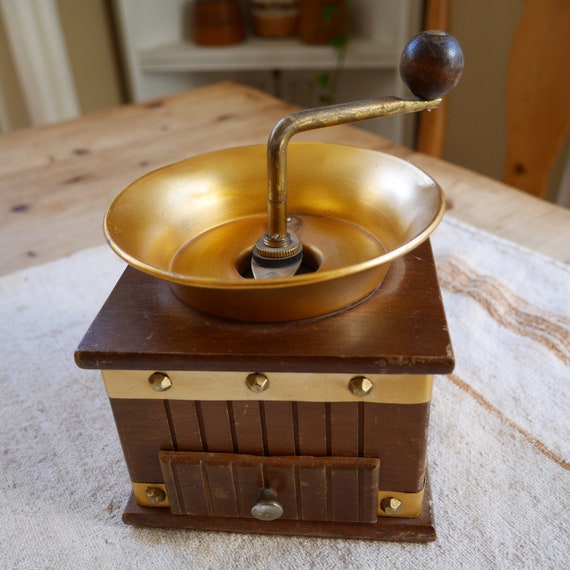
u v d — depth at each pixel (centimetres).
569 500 61
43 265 99
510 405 72
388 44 179
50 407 76
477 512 61
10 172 124
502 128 172
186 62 192
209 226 62
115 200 55
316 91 211
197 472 58
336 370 50
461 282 91
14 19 187
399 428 54
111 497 65
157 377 53
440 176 115
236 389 54
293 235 58
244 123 138
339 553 58
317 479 57
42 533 61
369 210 60
